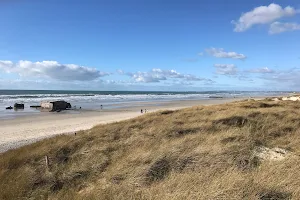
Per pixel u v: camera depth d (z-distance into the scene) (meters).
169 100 90.44
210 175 7.45
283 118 16.50
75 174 9.80
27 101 75.69
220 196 5.82
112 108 54.59
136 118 22.30
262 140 11.73
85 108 54.53
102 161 10.84
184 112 22.80
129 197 6.51
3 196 7.96
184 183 6.93
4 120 35.84
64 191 8.30
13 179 9.62
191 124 16.14
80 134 17.66
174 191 6.46
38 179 9.64
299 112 19.06
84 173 9.93
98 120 34.75
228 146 10.26
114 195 6.74
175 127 15.56
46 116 40.53
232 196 5.77
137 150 11.62
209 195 5.86
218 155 9.32
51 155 12.60
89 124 31.06
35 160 12.38
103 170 10.08
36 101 76.06
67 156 12.38
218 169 8.16
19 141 21.62
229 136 12.13
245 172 7.67
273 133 13.13
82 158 11.74
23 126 30.27
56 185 9.16
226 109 23.14
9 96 105.12
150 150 10.85
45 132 25.89
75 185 9.01
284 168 7.46
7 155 14.15
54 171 10.33
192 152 9.79
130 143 13.24
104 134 15.93
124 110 49.81
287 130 13.72
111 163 10.62
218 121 16.36
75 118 37.53
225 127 14.88
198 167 8.55
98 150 12.41
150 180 8.22
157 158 9.45
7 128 28.88
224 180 6.60
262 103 28.11
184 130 14.76
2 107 56.91
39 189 8.66
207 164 8.72
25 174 10.12
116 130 16.83
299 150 10.11
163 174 8.60
